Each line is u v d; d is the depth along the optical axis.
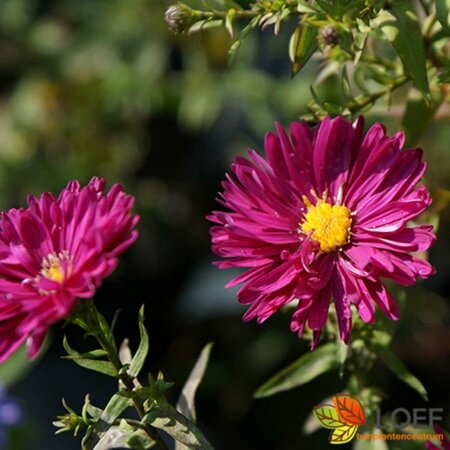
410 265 0.27
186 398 0.29
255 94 0.45
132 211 0.48
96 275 0.25
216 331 0.47
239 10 0.29
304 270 0.27
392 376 0.42
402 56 0.29
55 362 0.47
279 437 0.44
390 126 0.37
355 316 0.30
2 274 0.27
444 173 0.40
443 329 0.43
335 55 0.30
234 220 0.28
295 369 0.31
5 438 0.39
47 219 0.27
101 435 0.27
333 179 0.28
